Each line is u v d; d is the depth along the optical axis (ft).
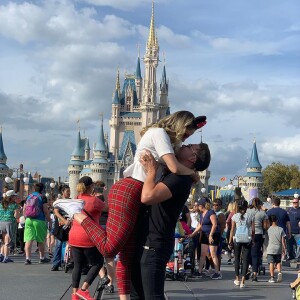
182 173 19.98
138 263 21.09
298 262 79.61
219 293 46.91
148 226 20.31
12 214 67.77
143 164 19.81
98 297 38.63
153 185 19.61
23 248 83.97
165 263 20.43
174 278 55.16
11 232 67.77
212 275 59.11
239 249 53.36
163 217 20.12
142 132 21.99
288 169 514.27
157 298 20.15
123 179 21.13
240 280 57.16
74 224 37.01
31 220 65.05
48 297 39.73
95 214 37.09
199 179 21.45
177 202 20.15
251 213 56.65
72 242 36.68
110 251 20.48
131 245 21.44
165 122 21.34
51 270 58.29
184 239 57.57
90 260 36.65
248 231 52.60
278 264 58.44
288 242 82.48
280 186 508.53
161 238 20.17
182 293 45.60
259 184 574.15
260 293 47.93
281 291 49.88
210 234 58.29
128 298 22.04
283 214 72.74
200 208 60.80
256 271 58.54
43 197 65.72
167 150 20.03
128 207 20.42
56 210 46.19
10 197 68.13
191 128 21.35
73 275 36.96
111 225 20.56
